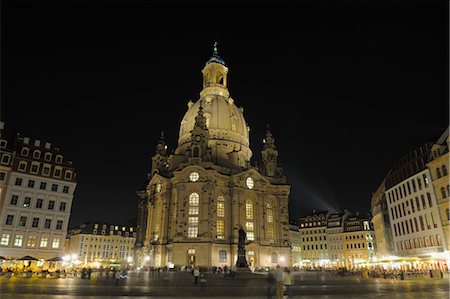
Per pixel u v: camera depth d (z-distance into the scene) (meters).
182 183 90.06
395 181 79.94
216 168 94.06
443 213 61.44
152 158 114.56
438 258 52.62
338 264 136.38
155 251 89.06
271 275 21.44
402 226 75.94
